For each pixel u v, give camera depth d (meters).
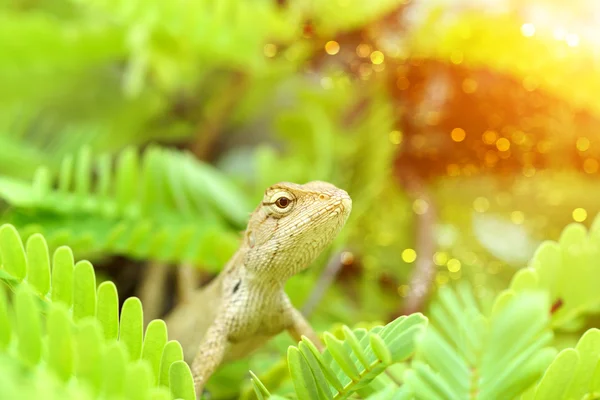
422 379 0.21
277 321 0.31
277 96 0.51
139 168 0.40
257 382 0.25
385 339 0.24
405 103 0.39
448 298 0.24
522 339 0.20
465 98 0.38
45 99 0.43
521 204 0.39
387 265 0.39
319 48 0.40
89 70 0.43
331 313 0.36
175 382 0.25
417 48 0.38
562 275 0.28
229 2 0.38
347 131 0.41
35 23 0.40
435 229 0.38
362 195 0.37
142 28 0.39
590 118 0.37
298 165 0.40
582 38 0.35
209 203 0.36
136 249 0.32
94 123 0.43
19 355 0.22
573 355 0.24
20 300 0.22
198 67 0.44
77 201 0.33
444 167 0.40
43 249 0.26
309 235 0.30
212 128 0.45
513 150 0.39
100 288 0.25
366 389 0.25
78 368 0.20
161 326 0.25
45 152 0.42
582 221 0.38
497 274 0.39
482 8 0.37
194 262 0.33
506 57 0.37
